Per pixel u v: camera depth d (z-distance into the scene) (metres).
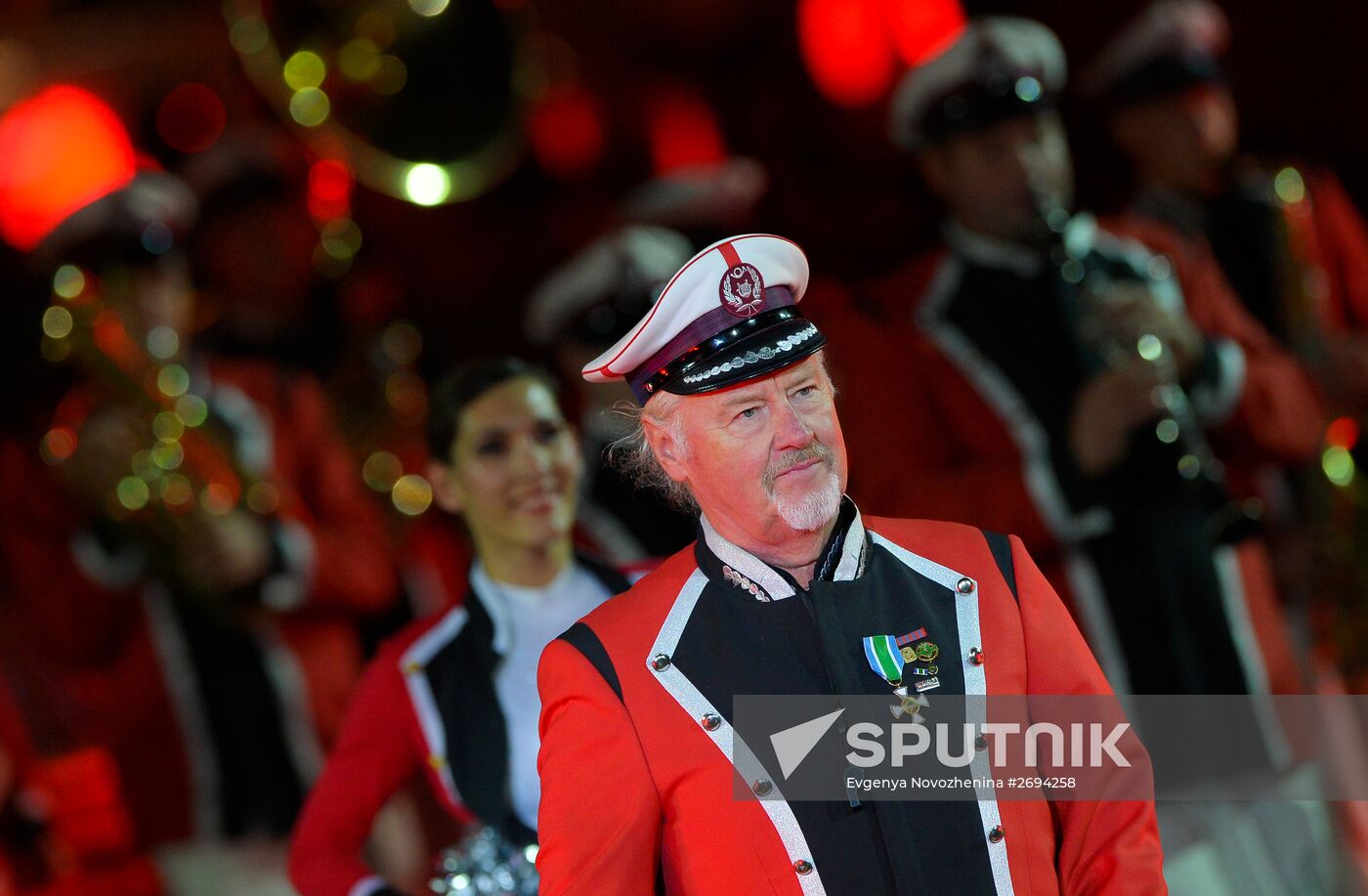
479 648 11.20
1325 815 13.28
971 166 13.99
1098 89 16.45
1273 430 14.22
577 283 16.67
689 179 19.83
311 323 19.23
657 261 16.80
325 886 10.99
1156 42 15.91
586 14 30.05
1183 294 14.88
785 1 27.02
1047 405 13.62
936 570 8.20
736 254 7.89
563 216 27.89
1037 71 13.96
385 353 19.36
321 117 19.34
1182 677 12.93
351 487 17.42
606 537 15.41
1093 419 13.15
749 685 7.84
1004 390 13.73
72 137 27.95
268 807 15.73
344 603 16.45
